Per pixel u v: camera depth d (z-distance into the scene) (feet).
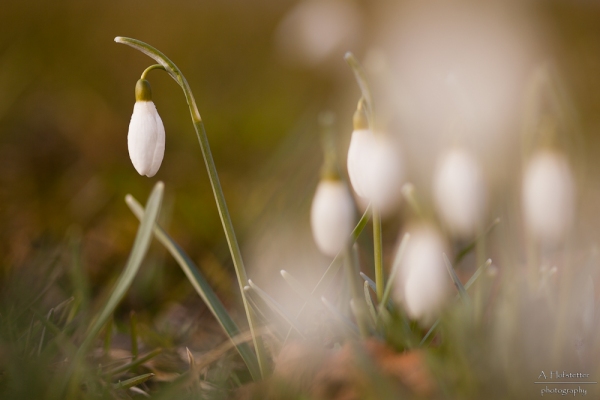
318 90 3.70
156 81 4.15
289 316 1.37
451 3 3.65
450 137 1.40
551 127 1.37
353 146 1.36
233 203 2.28
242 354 1.39
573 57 3.51
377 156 1.35
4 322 1.42
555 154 1.37
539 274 1.42
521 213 1.59
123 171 2.54
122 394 1.37
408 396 1.29
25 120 2.90
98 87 3.74
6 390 1.34
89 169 2.56
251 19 5.08
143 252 1.39
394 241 1.97
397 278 1.47
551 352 1.34
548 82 1.40
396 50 3.48
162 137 1.37
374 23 3.70
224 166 2.81
